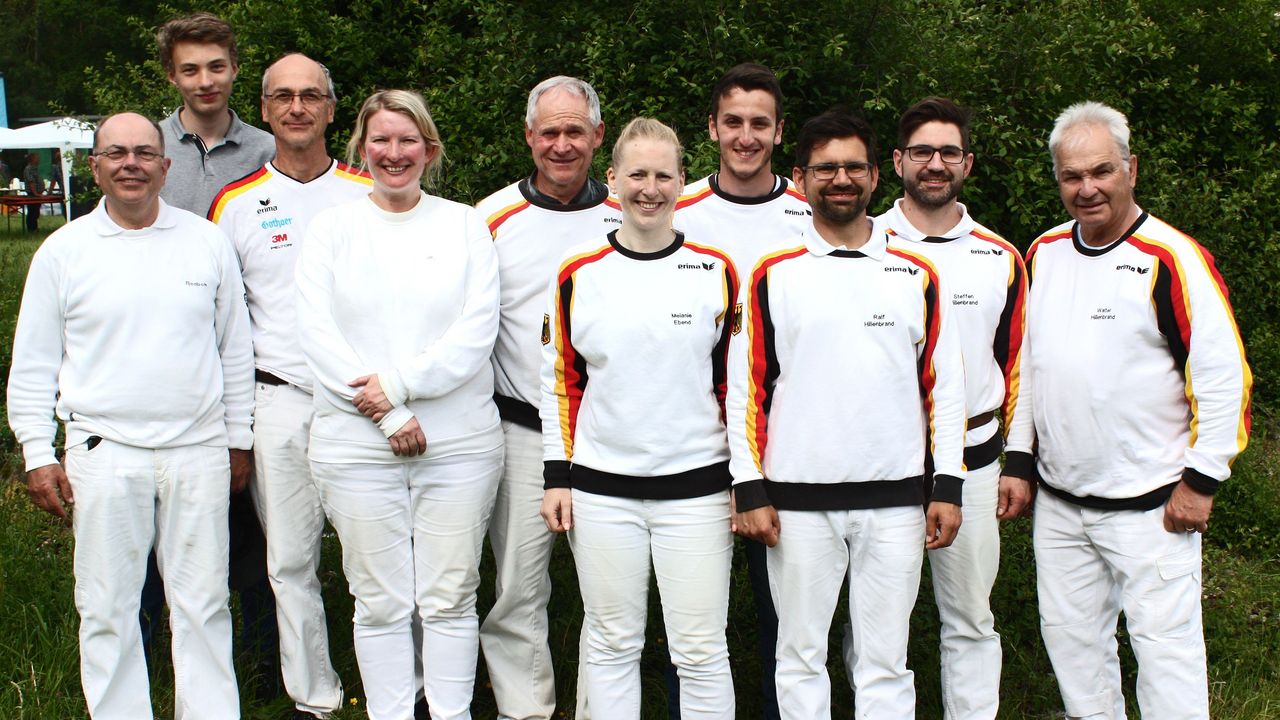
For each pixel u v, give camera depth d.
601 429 3.11
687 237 3.39
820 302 2.97
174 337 3.27
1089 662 3.37
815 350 2.97
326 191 3.65
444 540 3.32
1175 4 7.84
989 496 3.36
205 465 3.35
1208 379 3.00
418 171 3.29
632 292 3.06
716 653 3.13
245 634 3.92
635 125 3.08
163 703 3.67
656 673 3.99
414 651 3.76
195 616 3.37
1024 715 3.82
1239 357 3.00
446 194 5.65
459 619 3.40
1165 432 3.12
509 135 5.79
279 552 3.60
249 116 6.54
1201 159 7.71
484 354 3.28
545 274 3.46
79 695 3.67
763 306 3.01
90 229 3.26
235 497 3.79
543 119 3.38
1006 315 3.34
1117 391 3.12
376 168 3.24
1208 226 7.11
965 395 3.12
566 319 3.14
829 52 5.54
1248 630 4.27
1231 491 5.36
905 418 3.01
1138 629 3.16
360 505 3.27
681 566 3.10
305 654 3.66
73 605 4.03
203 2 7.52
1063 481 3.27
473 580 3.40
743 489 3.03
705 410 3.12
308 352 3.24
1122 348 3.11
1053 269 3.30
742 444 3.04
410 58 6.93
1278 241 7.49
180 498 3.31
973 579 3.37
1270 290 7.40
